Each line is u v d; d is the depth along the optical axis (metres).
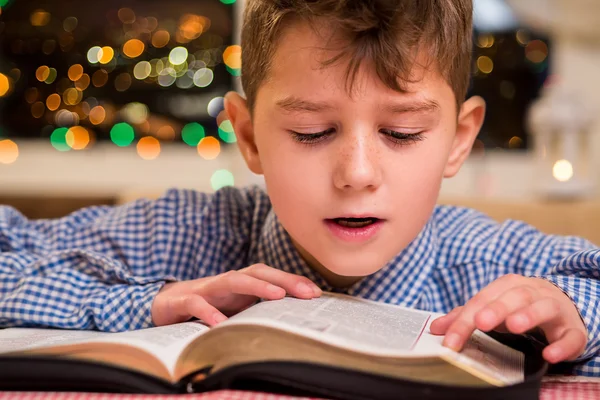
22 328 0.81
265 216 1.02
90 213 1.15
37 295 0.84
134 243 1.00
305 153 0.70
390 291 0.89
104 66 2.55
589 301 0.68
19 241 1.02
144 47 2.54
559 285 0.69
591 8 2.27
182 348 0.57
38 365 0.54
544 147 1.98
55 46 2.55
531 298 0.62
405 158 0.70
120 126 2.61
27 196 1.95
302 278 0.73
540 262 0.92
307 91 0.68
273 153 0.73
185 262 0.99
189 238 1.00
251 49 0.80
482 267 0.93
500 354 0.60
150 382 0.53
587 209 1.80
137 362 0.54
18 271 0.91
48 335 0.70
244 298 0.76
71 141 2.62
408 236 0.73
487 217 1.07
